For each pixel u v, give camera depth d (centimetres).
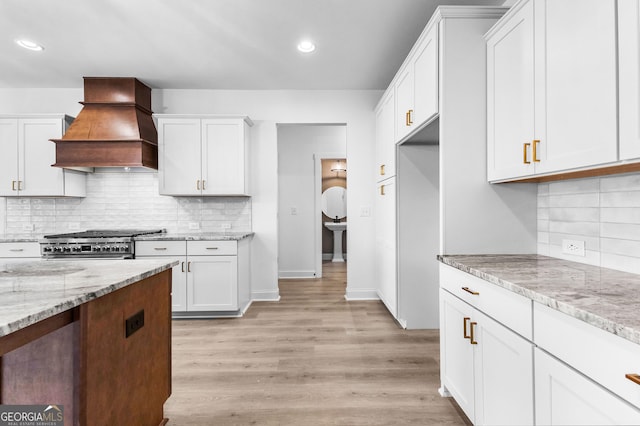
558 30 132
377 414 174
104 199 379
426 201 295
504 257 179
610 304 91
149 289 148
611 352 79
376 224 381
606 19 110
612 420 78
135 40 277
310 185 536
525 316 112
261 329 299
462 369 161
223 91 387
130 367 133
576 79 123
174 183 349
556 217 175
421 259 295
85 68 327
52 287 109
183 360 238
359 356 242
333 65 327
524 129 153
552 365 98
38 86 369
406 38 276
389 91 309
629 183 137
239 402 186
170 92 383
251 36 272
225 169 351
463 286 159
